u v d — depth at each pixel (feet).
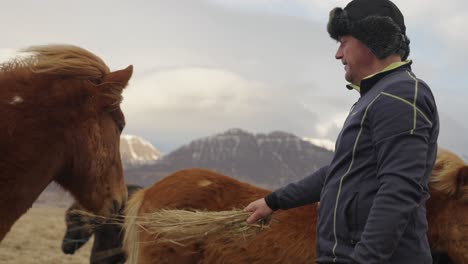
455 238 14.40
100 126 10.92
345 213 8.03
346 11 8.52
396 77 8.07
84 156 10.72
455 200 14.62
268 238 16.06
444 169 14.64
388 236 7.24
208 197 17.54
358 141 8.05
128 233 17.75
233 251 16.15
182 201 17.51
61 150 10.39
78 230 24.99
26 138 9.87
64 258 38.06
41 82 10.31
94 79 10.93
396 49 8.33
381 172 7.59
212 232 11.77
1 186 9.68
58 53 10.61
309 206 16.71
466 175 14.30
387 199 7.34
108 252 23.54
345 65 8.81
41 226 54.03
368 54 8.42
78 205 11.77
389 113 7.66
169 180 18.40
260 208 10.89
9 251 38.50
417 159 7.44
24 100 10.04
